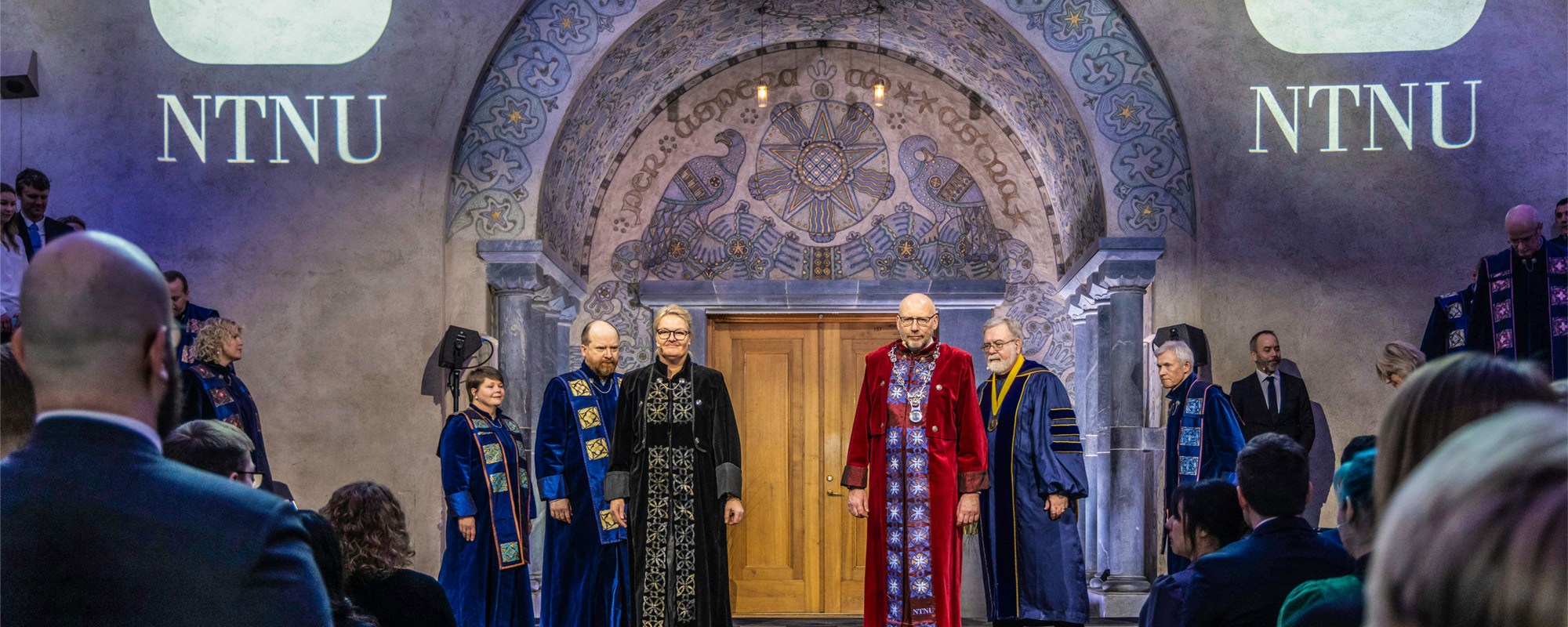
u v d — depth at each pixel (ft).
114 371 3.99
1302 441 19.62
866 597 16.58
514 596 17.42
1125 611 20.93
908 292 26.37
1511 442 1.77
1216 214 21.13
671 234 26.66
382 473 20.83
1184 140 21.48
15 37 21.44
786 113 26.78
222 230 21.20
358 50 21.58
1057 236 26.30
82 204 21.17
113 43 21.49
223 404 16.43
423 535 20.68
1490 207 20.89
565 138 22.49
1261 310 20.97
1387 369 15.65
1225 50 21.36
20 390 5.81
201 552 3.83
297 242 21.22
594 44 21.70
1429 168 21.03
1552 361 18.24
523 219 21.59
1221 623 7.75
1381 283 20.89
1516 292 18.71
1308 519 20.57
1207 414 18.19
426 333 21.08
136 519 3.81
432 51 21.58
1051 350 26.13
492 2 21.62
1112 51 21.72
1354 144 21.15
